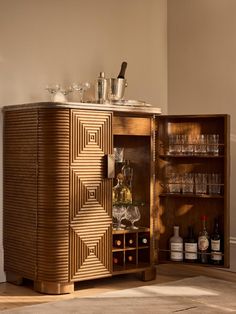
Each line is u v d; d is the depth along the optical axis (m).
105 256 3.38
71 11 3.82
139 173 3.71
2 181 3.51
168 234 3.89
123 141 3.81
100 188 3.36
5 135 3.49
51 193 3.19
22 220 3.36
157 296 3.16
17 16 3.56
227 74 4.06
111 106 3.39
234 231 3.95
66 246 3.21
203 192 3.74
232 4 4.02
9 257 3.48
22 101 3.59
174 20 4.39
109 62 4.05
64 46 3.79
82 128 3.27
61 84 3.77
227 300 3.08
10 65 3.53
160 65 4.39
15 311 2.85
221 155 3.67
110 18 4.05
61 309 2.89
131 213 3.59
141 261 3.69
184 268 3.98
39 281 3.24
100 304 2.99
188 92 4.30
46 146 3.20
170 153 3.85
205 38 4.19
